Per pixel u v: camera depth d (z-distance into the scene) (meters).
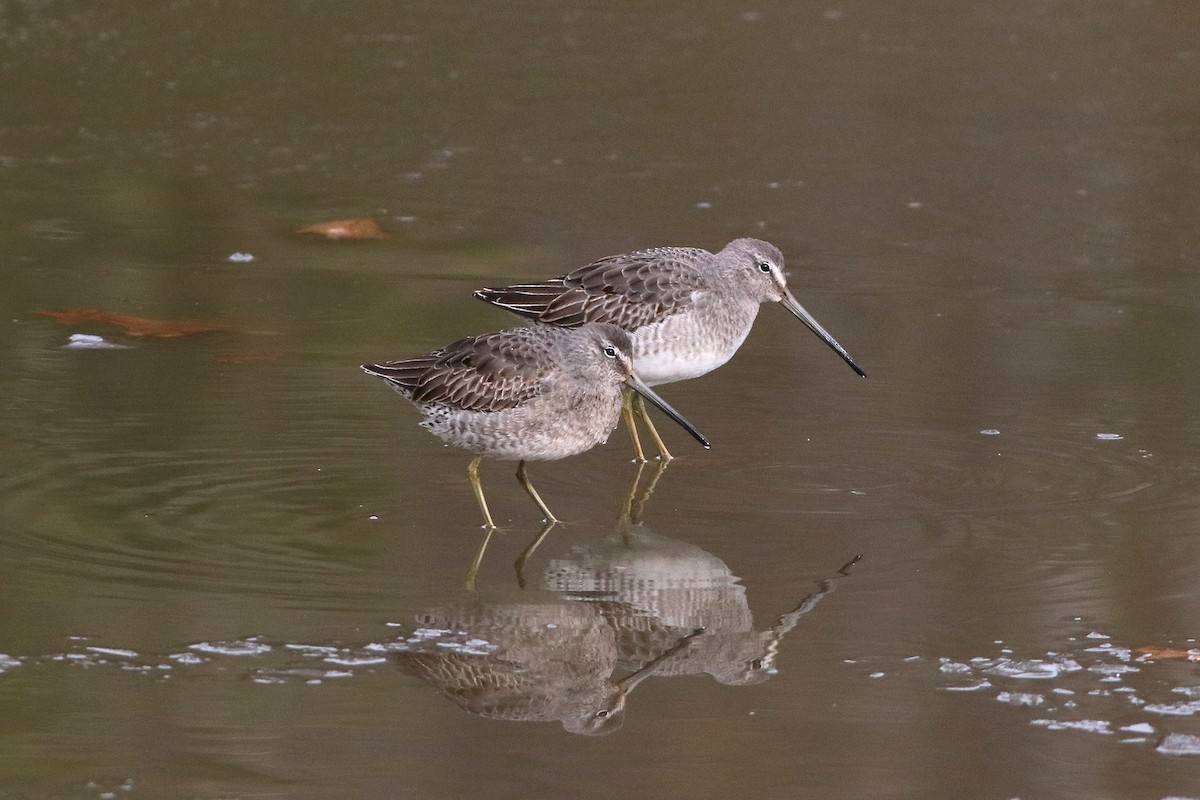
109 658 8.83
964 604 9.78
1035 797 7.64
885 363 14.81
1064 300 16.61
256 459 12.10
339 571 10.19
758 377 14.50
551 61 24.00
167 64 23.45
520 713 8.45
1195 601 9.80
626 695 8.66
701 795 7.62
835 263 17.62
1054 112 22.16
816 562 10.45
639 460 12.68
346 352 14.62
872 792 7.66
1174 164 20.56
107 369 13.94
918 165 20.56
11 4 25.31
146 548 10.39
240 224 18.42
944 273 17.41
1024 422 13.23
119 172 19.84
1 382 13.51
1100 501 11.52
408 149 20.94
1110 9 26.17
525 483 11.55
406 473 12.08
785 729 8.30
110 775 7.70
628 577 10.24
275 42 24.47
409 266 17.20
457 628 9.41
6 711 8.25
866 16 25.91
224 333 15.03
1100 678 8.85
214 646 9.02
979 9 26.09
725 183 19.98
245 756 7.90
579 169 20.42
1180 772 7.88
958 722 8.36
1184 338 15.48
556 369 11.41
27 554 10.20
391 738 8.12
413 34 24.94
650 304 13.32
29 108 21.66
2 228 17.88
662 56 24.22
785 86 23.12
